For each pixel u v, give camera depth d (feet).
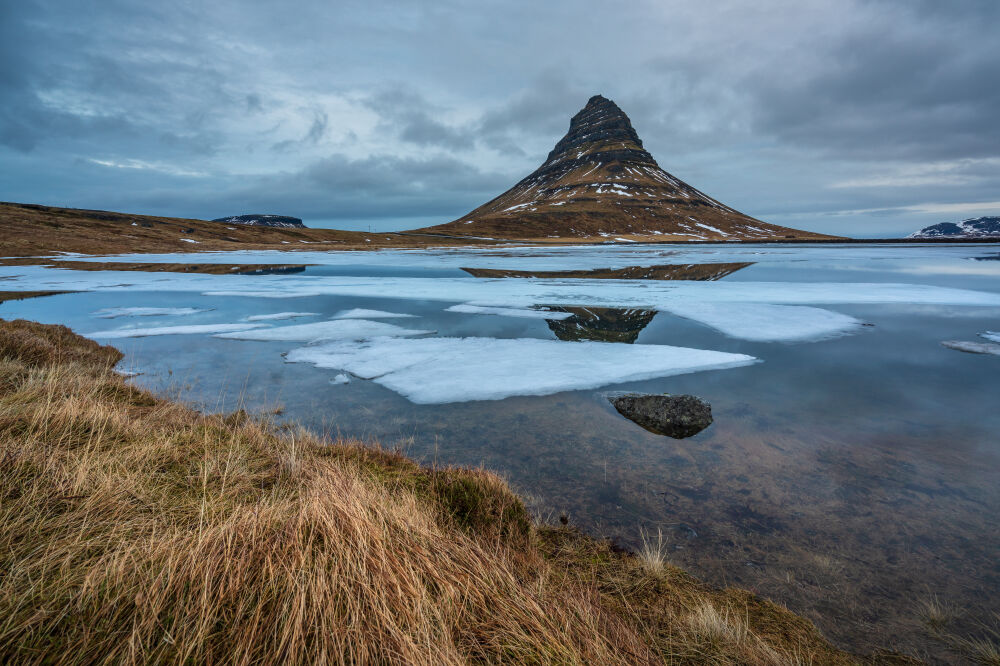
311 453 18.71
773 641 10.93
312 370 40.78
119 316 72.90
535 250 322.14
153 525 9.25
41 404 16.48
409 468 19.04
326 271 163.22
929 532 17.16
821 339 54.39
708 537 16.63
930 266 161.27
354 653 6.72
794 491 20.27
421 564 8.91
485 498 15.26
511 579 9.32
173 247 304.91
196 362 43.37
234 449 16.39
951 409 31.27
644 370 40.55
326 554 8.11
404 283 119.03
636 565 14.20
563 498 19.44
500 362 43.19
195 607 6.96
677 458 23.65
